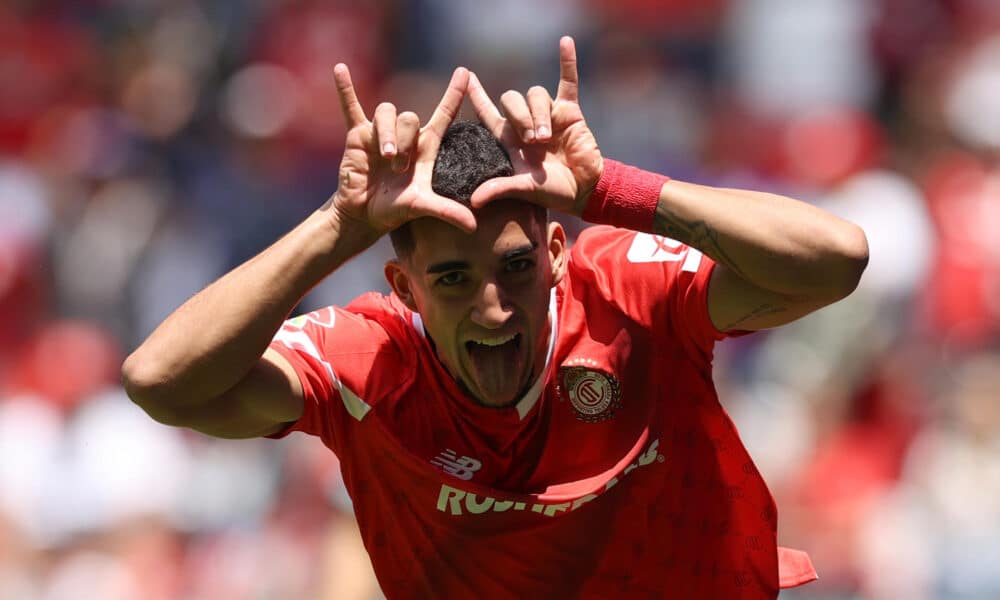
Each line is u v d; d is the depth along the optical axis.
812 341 29.92
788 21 41.72
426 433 13.39
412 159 12.57
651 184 12.70
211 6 42.53
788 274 12.50
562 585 13.82
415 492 13.52
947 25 42.47
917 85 40.72
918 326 33.31
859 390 29.20
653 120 38.94
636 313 13.43
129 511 29.44
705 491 13.76
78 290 35.78
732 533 13.88
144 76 40.53
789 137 38.16
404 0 42.69
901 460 28.14
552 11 42.72
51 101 41.62
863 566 26.00
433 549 13.81
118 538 29.23
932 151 38.16
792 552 14.98
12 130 41.12
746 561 13.96
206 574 28.23
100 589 28.69
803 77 41.09
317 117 39.69
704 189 12.78
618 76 39.84
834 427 28.84
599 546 13.72
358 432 13.50
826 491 27.28
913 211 34.47
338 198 12.79
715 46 41.88
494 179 12.29
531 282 12.53
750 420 29.56
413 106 40.59
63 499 29.80
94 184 37.94
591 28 42.28
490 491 13.29
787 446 28.59
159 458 30.17
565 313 13.50
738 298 12.99
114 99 40.66
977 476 27.73
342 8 41.62
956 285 34.38
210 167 37.97
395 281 13.22
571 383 13.34
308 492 26.64
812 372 29.56
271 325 12.75
